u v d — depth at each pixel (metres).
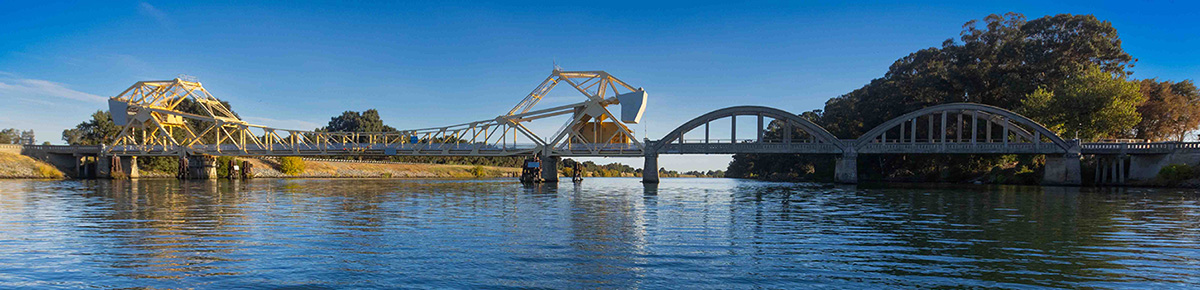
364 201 39.50
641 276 14.15
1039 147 73.31
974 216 28.95
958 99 87.88
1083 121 73.38
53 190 54.53
